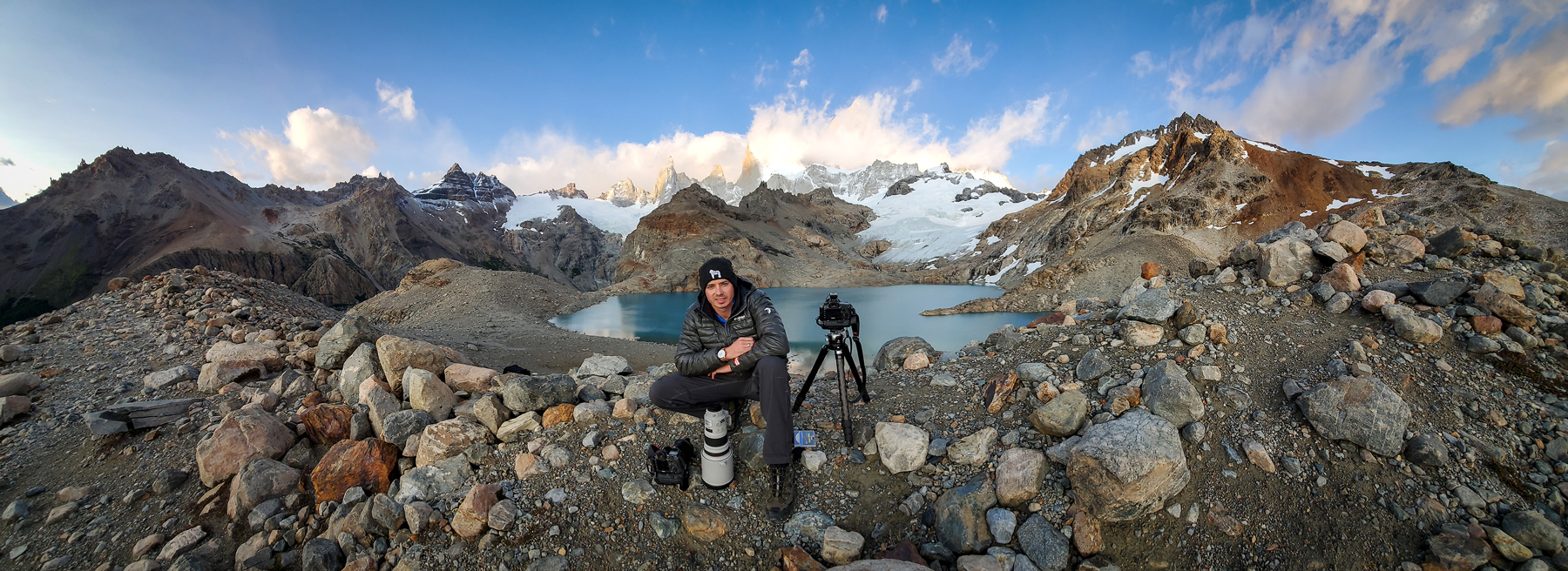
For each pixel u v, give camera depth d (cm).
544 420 426
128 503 374
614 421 427
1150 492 288
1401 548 271
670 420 425
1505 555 252
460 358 591
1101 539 294
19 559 333
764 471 360
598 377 578
